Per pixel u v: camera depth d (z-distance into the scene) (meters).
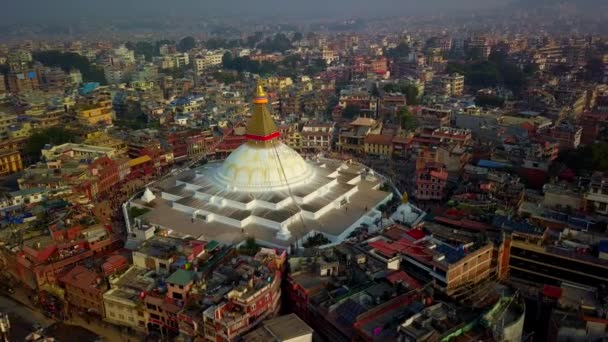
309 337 82.62
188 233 131.25
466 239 109.75
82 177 163.62
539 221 122.44
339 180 162.75
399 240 109.69
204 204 145.25
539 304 97.31
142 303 97.19
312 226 132.88
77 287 104.81
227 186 149.88
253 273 98.19
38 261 112.12
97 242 121.38
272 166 148.88
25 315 106.50
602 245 104.94
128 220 141.25
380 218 137.50
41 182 156.25
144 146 199.88
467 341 77.38
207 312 86.69
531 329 98.50
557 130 199.62
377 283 95.50
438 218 125.62
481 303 88.88
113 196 170.00
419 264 101.25
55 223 126.50
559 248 107.62
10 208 139.00
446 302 87.56
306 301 94.81
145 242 115.44
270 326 83.56
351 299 90.12
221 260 109.69
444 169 167.88
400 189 170.50
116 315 101.69
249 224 135.38
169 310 93.69
